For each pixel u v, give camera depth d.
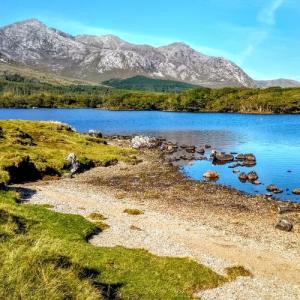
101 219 43.34
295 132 157.62
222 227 43.00
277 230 42.50
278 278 30.78
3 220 31.14
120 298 22.34
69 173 71.94
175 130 172.38
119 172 76.12
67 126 121.69
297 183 68.00
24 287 16.16
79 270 21.83
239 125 194.75
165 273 28.83
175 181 68.62
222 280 29.52
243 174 72.25
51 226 34.72
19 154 68.44
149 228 41.28
